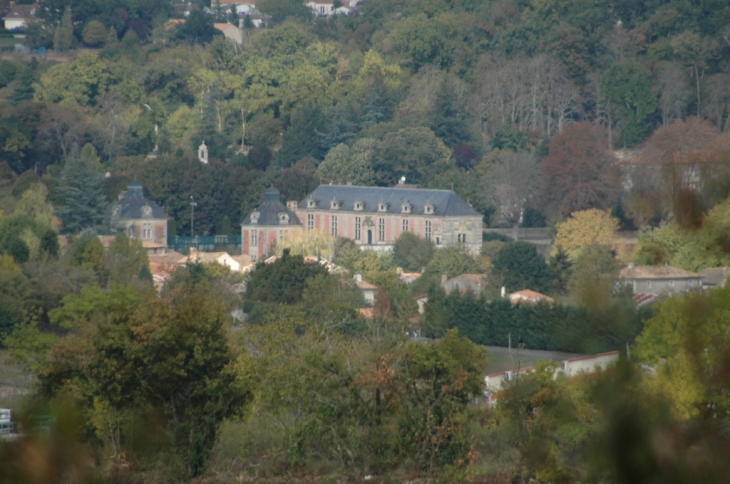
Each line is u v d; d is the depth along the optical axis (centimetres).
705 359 5766
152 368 12344
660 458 5609
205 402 12675
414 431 12694
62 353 12538
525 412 10388
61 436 5806
